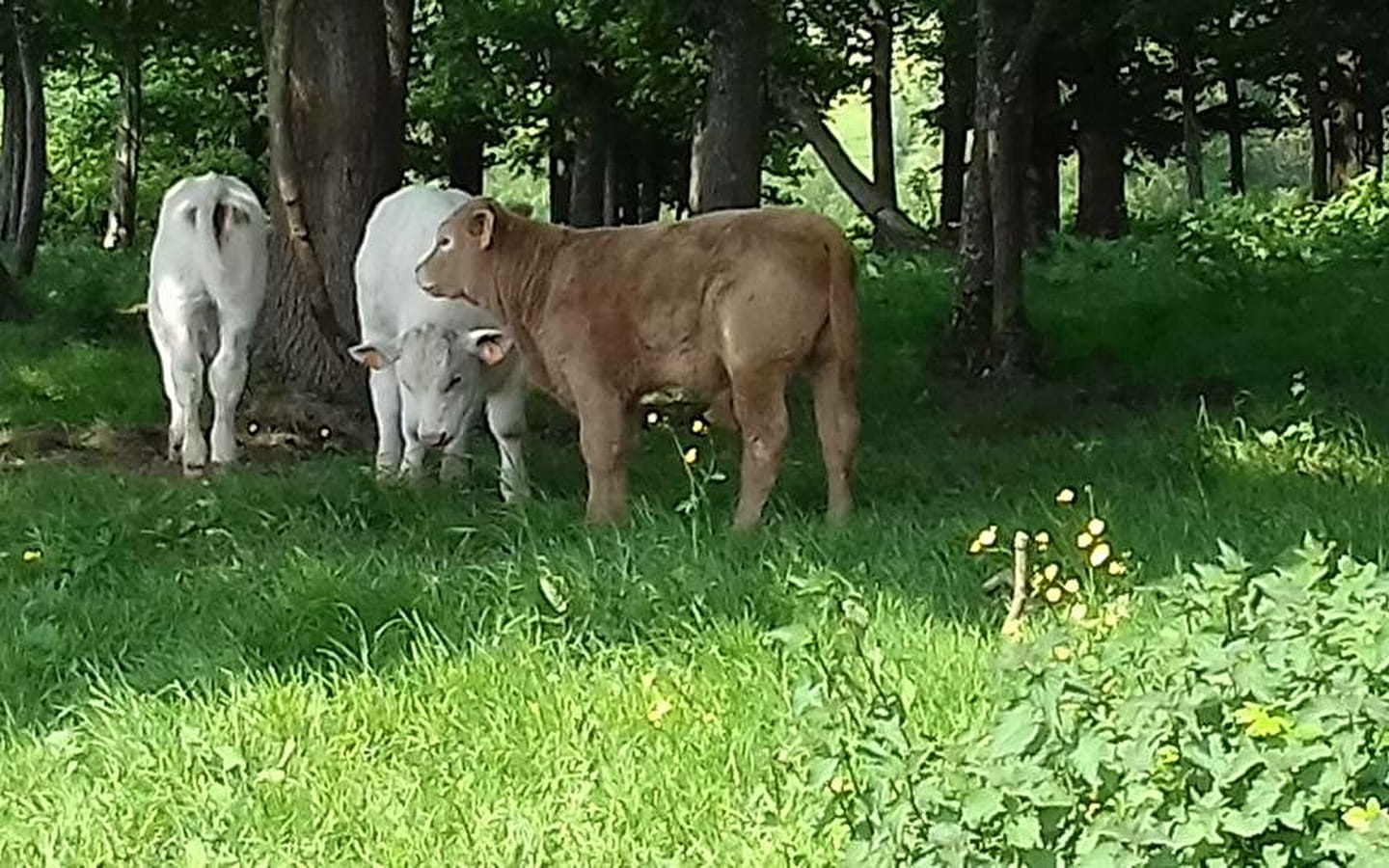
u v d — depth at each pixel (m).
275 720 9.05
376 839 8.35
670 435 13.38
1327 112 29.62
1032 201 24.83
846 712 8.25
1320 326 16.31
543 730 8.91
